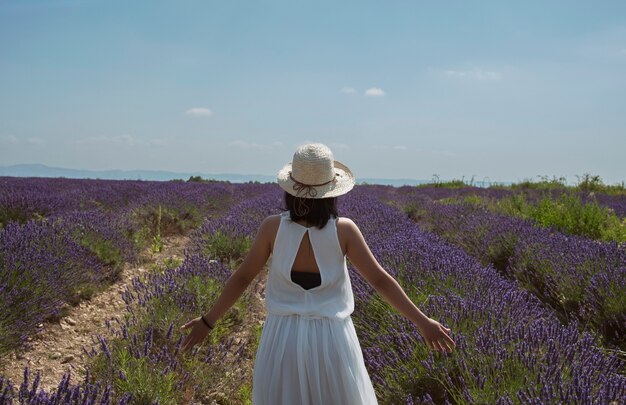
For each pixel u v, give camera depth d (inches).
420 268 186.2
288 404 83.5
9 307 159.3
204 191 545.6
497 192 761.6
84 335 175.9
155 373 125.9
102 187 580.7
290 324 86.3
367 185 992.9
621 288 172.7
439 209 435.5
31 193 376.5
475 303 148.3
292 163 88.6
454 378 123.6
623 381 106.1
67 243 232.1
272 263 89.4
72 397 101.7
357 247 88.1
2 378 104.6
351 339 88.1
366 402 87.0
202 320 90.7
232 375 145.7
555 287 211.2
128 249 275.4
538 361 117.7
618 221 366.6
